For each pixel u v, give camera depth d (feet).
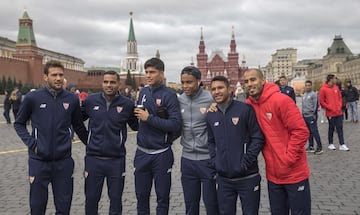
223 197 14.19
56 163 15.02
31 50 308.40
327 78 36.09
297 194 13.39
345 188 22.44
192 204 15.76
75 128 16.28
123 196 21.71
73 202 20.66
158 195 15.87
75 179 25.82
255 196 13.97
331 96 35.88
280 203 13.78
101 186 16.02
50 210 19.25
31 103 14.82
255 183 13.94
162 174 15.70
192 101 15.37
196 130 15.21
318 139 34.40
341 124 36.06
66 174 15.28
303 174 13.44
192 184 15.62
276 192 13.74
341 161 30.68
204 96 15.30
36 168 14.78
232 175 13.75
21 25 315.37
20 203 20.42
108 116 15.56
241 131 13.71
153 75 15.47
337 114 35.81
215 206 15.26
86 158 16.02
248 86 13.51
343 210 18.56
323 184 23.47
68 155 15.34
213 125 14.07
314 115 34.45
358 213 18.13
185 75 14.98
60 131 14.94
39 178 14.78
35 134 14.76
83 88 322.55
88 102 15.96
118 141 15.67
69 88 48.03
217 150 14.05
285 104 13.07
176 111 15.31
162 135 15.61
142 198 16.14
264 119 13.44
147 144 15.67
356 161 30.50
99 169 15.80
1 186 24.00
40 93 14.92
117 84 15.57
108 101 15.70
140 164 15.89
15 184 24.50
